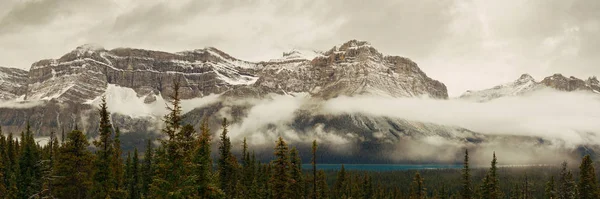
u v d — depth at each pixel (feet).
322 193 355.97
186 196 150.10
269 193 282.15
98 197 194.59
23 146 332.60
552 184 384.47
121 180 219.41
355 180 497.05
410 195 504.43
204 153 167.94
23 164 275.18
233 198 276.41
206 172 166.91
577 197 308.19
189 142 149.89
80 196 196.13
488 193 313.53
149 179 310.45
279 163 242.78
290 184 244.22
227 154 281.33
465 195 326.44
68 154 191.72
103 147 197.06
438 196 511.81
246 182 333.42
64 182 189.47
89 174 195.31
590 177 296.92
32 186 237.66
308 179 298.56
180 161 148.36
